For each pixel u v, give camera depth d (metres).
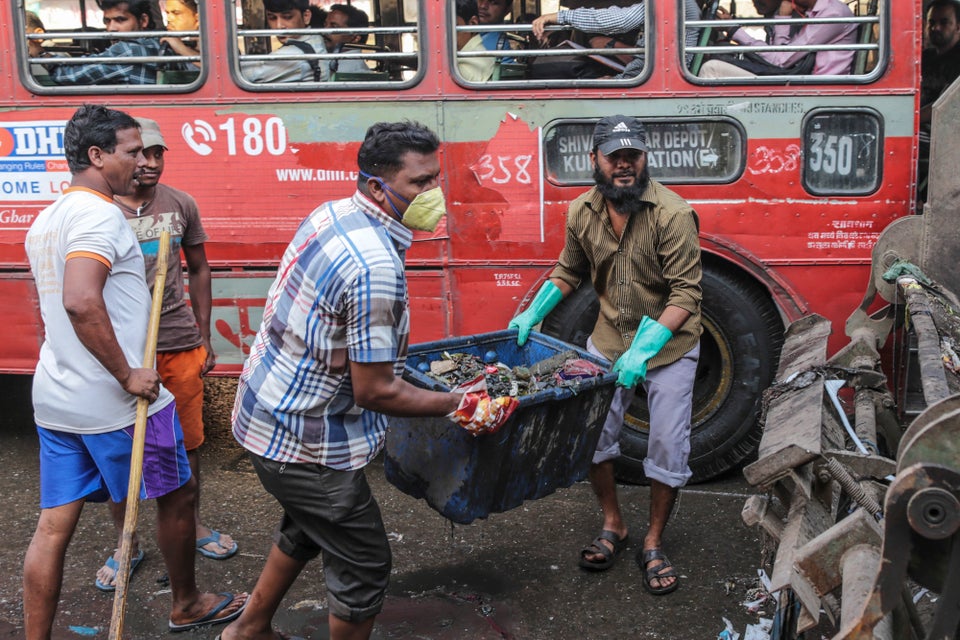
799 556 2.18
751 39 4.47
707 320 4.56
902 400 4.47
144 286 3.08
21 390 6.23
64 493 2.95
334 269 2.51
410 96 4.55
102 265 2.81
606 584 3.68
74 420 2.91
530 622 3.41
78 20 4.73
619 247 3.61
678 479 3.62
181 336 3.67
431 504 3.23
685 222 3.49
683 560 3.87
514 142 4.54
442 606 3.50
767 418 3.02
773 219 4.44
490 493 3.22
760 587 3.59
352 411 2.69
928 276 4.12
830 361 3.80
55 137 4.72
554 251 4.59
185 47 4.70
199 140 4.68
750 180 4.43
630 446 4.62
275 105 4.61
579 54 4.39
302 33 4.48
